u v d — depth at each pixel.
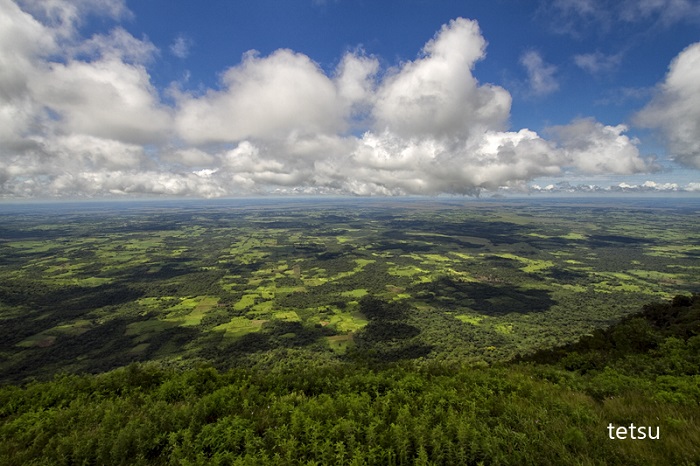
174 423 11.22
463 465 8.10
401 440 9.22
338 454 8.71
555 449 8.34
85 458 9.45
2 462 9.76
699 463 7.45
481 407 11.73
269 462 8.73
